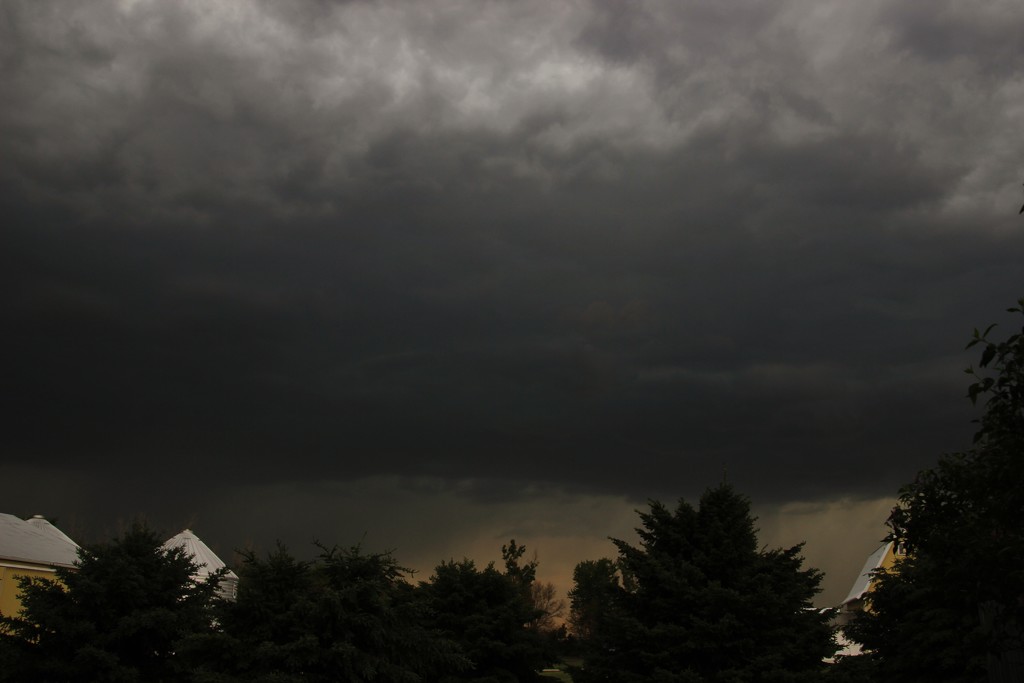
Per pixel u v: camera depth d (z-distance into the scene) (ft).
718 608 93.45
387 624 78.23
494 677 106.11
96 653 74.74
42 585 81.00
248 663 73.87
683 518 102.27
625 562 102.27
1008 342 30.42
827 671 95.25
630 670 96.07
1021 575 31.40
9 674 74.84
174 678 80.07
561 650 119.14
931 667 96.89
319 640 75.15
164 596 81.30
